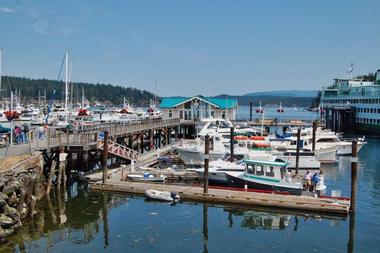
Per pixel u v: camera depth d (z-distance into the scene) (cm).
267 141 5488
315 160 4862
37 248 2236
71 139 3778
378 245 2380
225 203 3112
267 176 3372
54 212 2883
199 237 2461
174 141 7175
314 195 3234
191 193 3203
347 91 11300
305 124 9612
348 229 2634
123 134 5100
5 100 13725
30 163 2947
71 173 4025
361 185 4000
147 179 3741
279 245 2355
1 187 2414
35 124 6072
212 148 4809
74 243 2328
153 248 2284
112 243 2345
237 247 2319
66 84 5872
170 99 9125
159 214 2892
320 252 2270
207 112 8688
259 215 2889
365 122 10050
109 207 3041
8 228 2369
